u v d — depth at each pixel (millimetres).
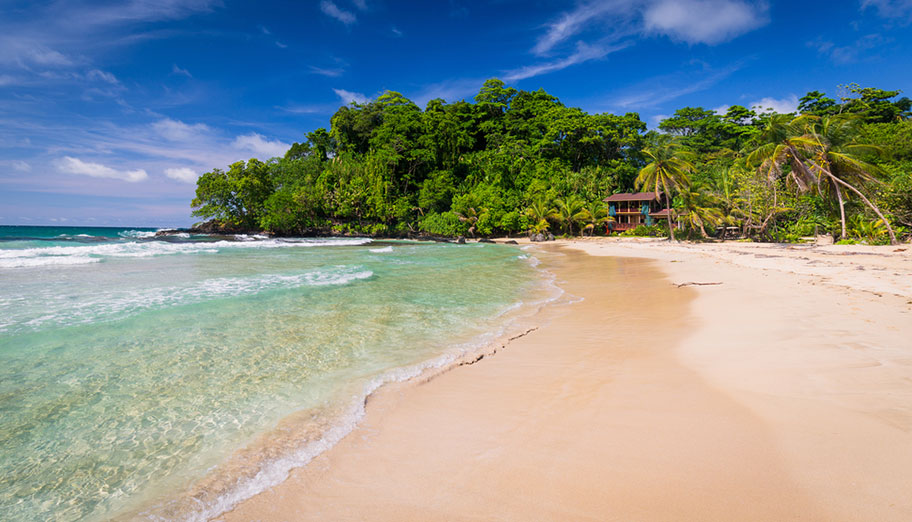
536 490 3072
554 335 8023
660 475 3133
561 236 61594
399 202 64688
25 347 6863
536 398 4910
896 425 3545
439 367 6156
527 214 60844
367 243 49844
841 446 3293
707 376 5223
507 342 7539
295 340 7605
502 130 80375
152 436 4207
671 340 7219
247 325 8602
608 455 3480
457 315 9852
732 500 2775
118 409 4797
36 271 15773
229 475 3510
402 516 2887
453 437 4031
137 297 11008
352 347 7230
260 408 4840
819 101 70812
